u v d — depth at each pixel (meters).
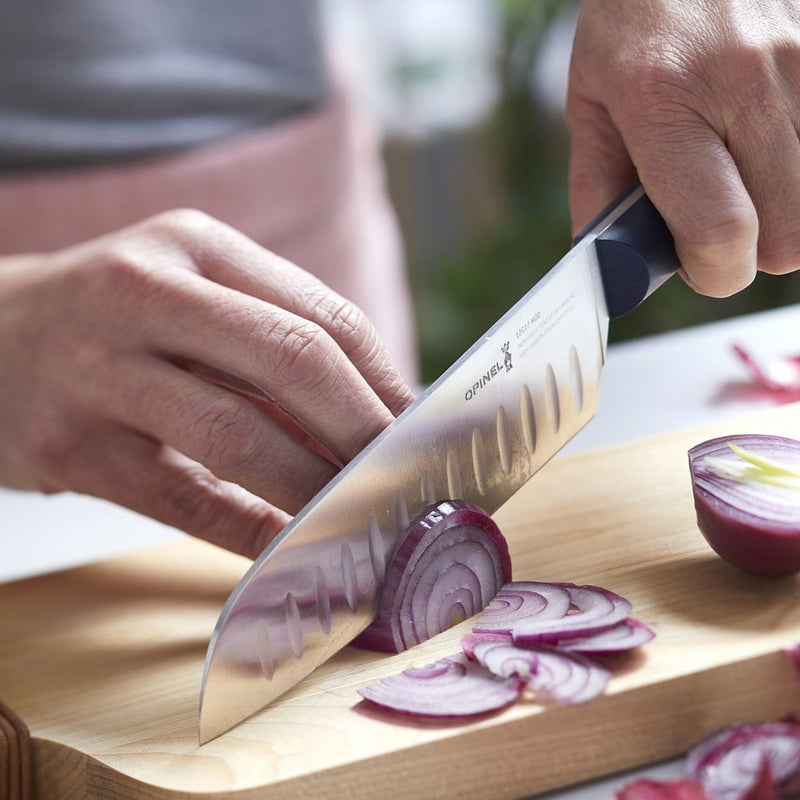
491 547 1.05
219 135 1.84
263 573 0.94
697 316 2.96
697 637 0.96
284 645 0.97
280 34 1.87
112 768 0.93
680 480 1.25
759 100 1.08
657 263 1.12
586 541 1.16
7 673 1.10
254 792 0.88
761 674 0.93
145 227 1.18
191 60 1.80
